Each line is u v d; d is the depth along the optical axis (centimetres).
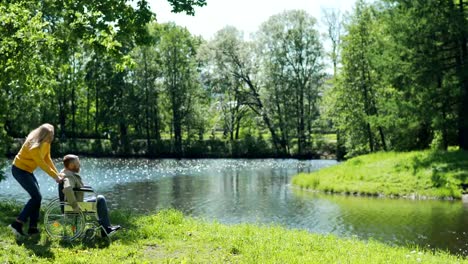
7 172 3744
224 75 6406
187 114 6588
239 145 6250
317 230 1709
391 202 2336
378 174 2844
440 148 3678
